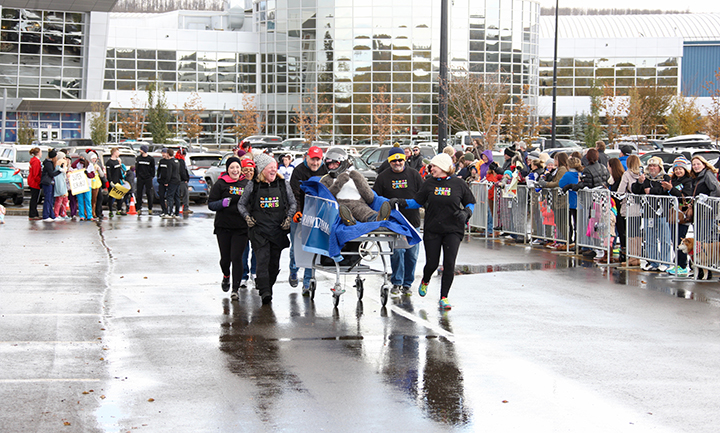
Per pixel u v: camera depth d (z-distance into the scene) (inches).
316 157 393.1
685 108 2298.2
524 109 2028.8
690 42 2878.9
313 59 2288.4
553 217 607.2
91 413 221.0
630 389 248.2
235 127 2431.1
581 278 471.2
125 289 423.5
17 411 221.9
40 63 2224.4
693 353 294.0
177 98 2524.6
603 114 2596.0
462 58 2217.0
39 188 844.0
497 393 243.1
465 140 1818.4
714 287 439.2
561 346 303.7
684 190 479.8
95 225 788.0
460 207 379.9
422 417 220.2
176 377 257.9
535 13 2316.7
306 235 380.2
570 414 223.9
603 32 2755.9
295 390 244.7
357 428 210.8
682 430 211.8
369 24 2224.4
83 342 303.3
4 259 531.5
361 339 313.9
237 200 395.5
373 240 375.2
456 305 386.9
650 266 504.1
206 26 2935.5
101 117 2188.7
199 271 490.9
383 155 1194.0
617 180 535.2
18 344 298.7
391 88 2223.2
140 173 910.4
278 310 372.5
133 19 2797.7
